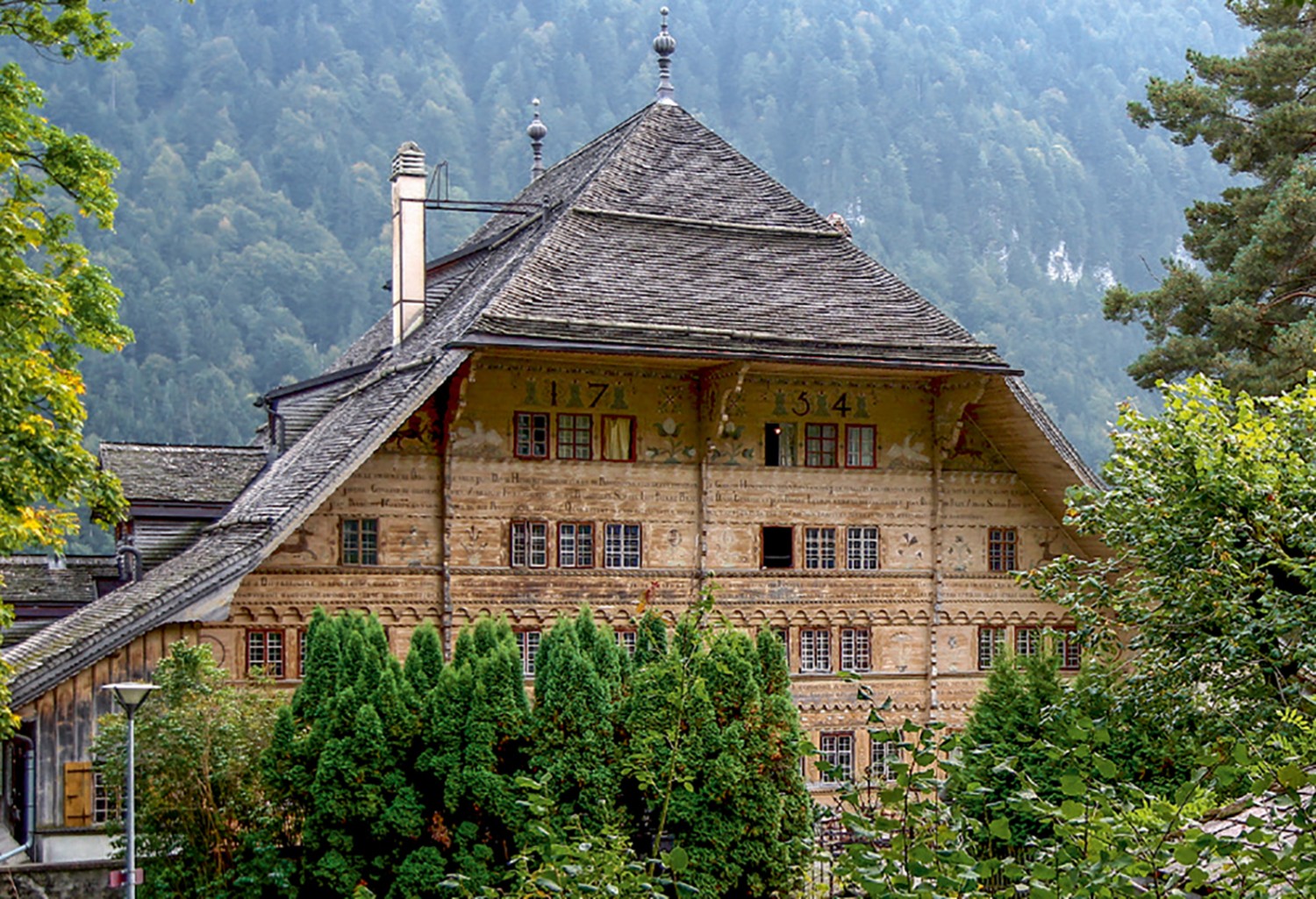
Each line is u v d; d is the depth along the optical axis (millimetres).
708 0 177750
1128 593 28438
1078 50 174250
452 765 30703
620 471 43219
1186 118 54250
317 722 31047
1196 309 53812
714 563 43875
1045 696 34719
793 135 160250
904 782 15992
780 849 31250
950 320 45594
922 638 45875
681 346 41625
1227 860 17562
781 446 44719
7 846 38688
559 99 165500
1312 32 54031
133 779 29688
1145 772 29906
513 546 42250
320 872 30078
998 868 16094
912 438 46000
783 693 32469
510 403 42281
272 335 131000
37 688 35875
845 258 47031
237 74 159375
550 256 43188
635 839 31406
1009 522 46875
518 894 18562
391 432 39250
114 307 32875
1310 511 26547
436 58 170875
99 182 32344
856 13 173125
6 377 28125
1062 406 128000
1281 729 22422
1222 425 27438
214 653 39312
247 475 50000
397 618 41250
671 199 46844
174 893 30312
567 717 31125
